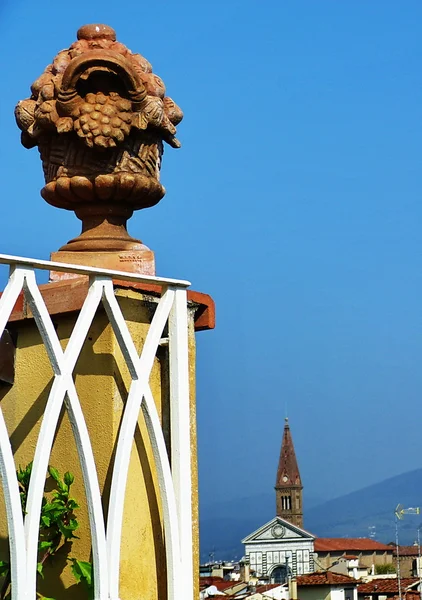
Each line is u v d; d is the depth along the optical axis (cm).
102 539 343
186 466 377
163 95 409
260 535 13375
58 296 385
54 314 385
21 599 321
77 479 371
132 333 383
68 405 344
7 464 326
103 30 407
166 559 373
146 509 375
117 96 392
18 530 325
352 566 11625
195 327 412
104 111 388
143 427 380
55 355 344
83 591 361
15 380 395
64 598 365
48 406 339
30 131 404
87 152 400
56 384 342
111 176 399
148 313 392
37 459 334
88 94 390
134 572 366
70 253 400
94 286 357
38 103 397
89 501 343
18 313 392
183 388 381
